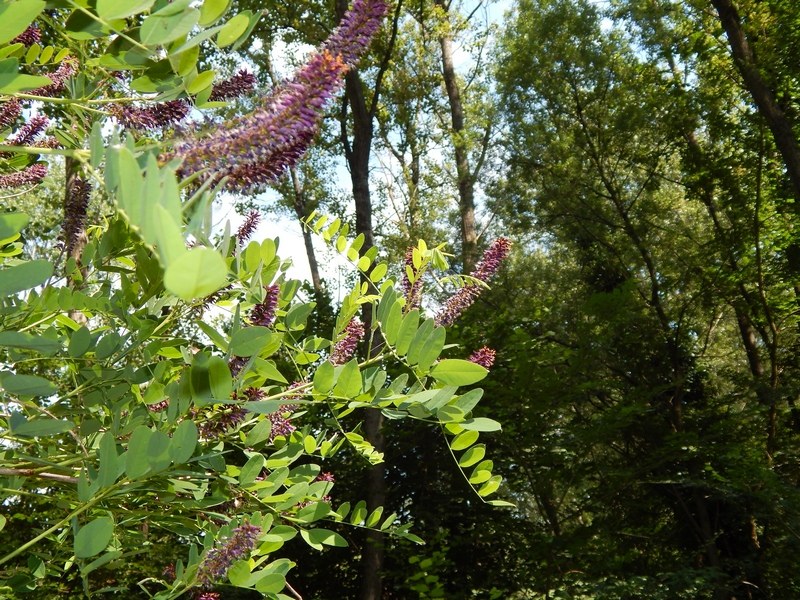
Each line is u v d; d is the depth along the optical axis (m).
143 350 2.40
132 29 1.45
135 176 0.95
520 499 14.41
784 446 14.75
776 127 14.27
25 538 6.46
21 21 1.09
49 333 2.28
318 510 2.65
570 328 16.19
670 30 19.16
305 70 1.38
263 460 2.49
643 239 18.94
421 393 2.15
